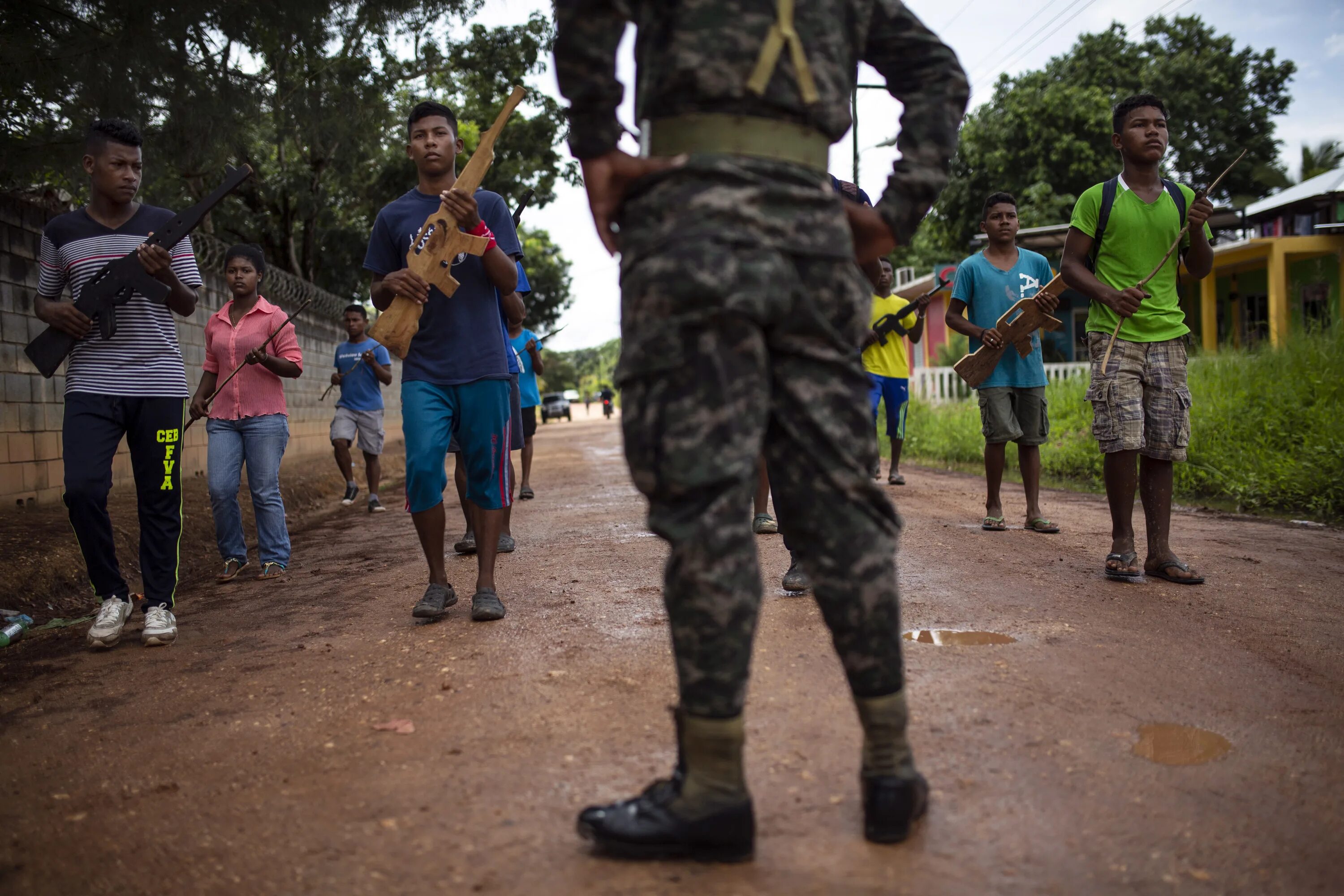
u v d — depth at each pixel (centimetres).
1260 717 270
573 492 962
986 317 638
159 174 777
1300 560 498
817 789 222
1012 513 699
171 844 216
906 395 911
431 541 420
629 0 183
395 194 2208
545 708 287
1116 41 2991
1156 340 446
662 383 179
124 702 331
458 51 1972
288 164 1939
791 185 181
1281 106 3127
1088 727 261
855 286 192
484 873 191
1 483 682
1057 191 2691
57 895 197
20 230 714
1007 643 345
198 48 709
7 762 280
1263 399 855
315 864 201
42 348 404
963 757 241
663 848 188
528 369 895
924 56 204
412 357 415
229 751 274
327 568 602
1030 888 179
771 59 180
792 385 187
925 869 186
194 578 605
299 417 1490
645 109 188
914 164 201
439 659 351
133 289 404
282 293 1412
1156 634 356
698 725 184
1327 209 2234
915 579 460
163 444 420
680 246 176
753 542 183
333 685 331
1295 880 183
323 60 864
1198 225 436
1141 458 459
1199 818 208
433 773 245
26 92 648
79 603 539
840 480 186
